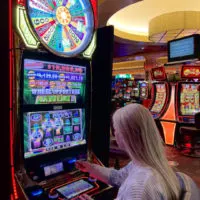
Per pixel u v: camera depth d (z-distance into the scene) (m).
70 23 1.79
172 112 6.39
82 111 1.99
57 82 1.79
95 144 2.57
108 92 2.42
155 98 7.10
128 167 1.52
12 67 1.46
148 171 0.98
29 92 1.61
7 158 1.54
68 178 1.79
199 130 5.36
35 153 1.65
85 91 2.00
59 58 1.78
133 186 0.95
